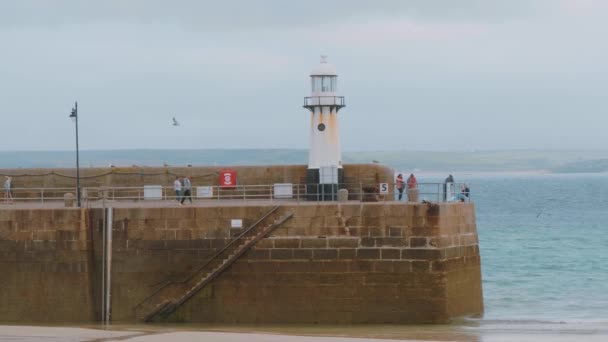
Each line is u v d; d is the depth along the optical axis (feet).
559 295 391.24
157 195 331.16
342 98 333.21
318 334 265.34
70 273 293.84
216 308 290.97
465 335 271.49
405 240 284.20
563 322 314.55
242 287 289.74
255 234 289.94
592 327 298.56
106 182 339.57
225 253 291.17
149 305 293.43
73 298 293.64
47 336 251.60
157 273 293.64
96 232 295.89
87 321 293.43
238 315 289.74
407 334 268.21
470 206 307.37
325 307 286.25
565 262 522.06
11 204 322.96
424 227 283.59
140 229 294.25
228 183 336.90
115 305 294.87
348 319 285.64
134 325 288.92
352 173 333.42
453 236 293.02
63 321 293.84
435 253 282.97
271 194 333.21
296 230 288.30
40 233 294.87
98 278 295.89
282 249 288.30
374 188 328.08
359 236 285.84
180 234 292.81
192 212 292.20
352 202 298.15
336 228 286.66
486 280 442.50
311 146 333.83
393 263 284.41
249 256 289.53
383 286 284.82
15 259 295.89
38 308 294.87
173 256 293.02
